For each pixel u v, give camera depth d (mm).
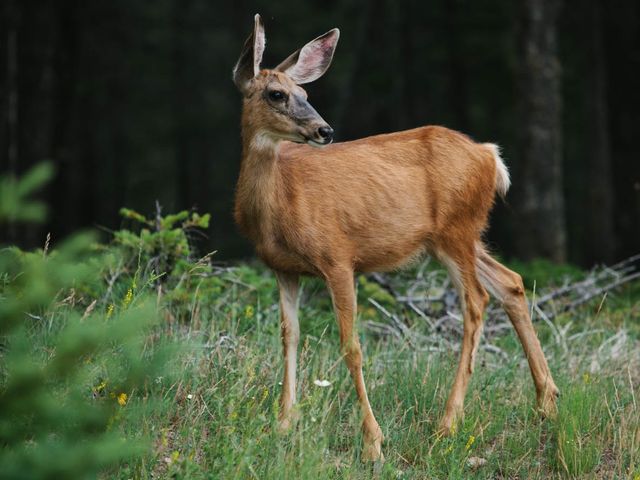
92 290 10938
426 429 9539
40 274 5031
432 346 11617
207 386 9203
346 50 38156
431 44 38656
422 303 13031
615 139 29453
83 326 5082
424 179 10164
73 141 31734
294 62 10086
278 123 9164
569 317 13477
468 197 10328
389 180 9898
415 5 37281
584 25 28859
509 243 37531
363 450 8805
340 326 9406
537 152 22125
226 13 46312
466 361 9844
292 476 7637
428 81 39312
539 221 22031
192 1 45906
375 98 36125
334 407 9516
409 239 10062
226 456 7461
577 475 8758
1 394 5016
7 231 21672
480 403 9859
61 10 30359
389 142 10219
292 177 9406
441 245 10281
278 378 9758
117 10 41594
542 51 22234
